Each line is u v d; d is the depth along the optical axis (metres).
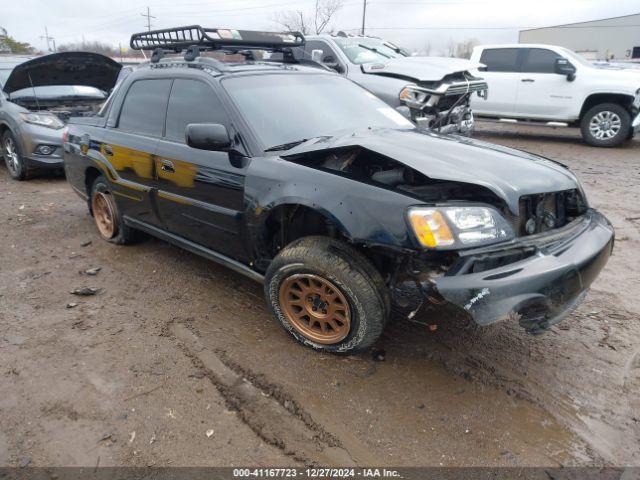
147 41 4.45
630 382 2.68
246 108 3.21
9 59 8.34
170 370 2.81
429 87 6.91
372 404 2.53
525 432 2.34
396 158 2.62
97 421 2.43
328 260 2.65
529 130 12.22
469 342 3.06
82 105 7.97
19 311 3.50
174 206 3.64
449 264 2.43
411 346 3.01
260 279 3.21
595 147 9.69
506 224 2.46
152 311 3.49
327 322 2.86
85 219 5.61
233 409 2.51
